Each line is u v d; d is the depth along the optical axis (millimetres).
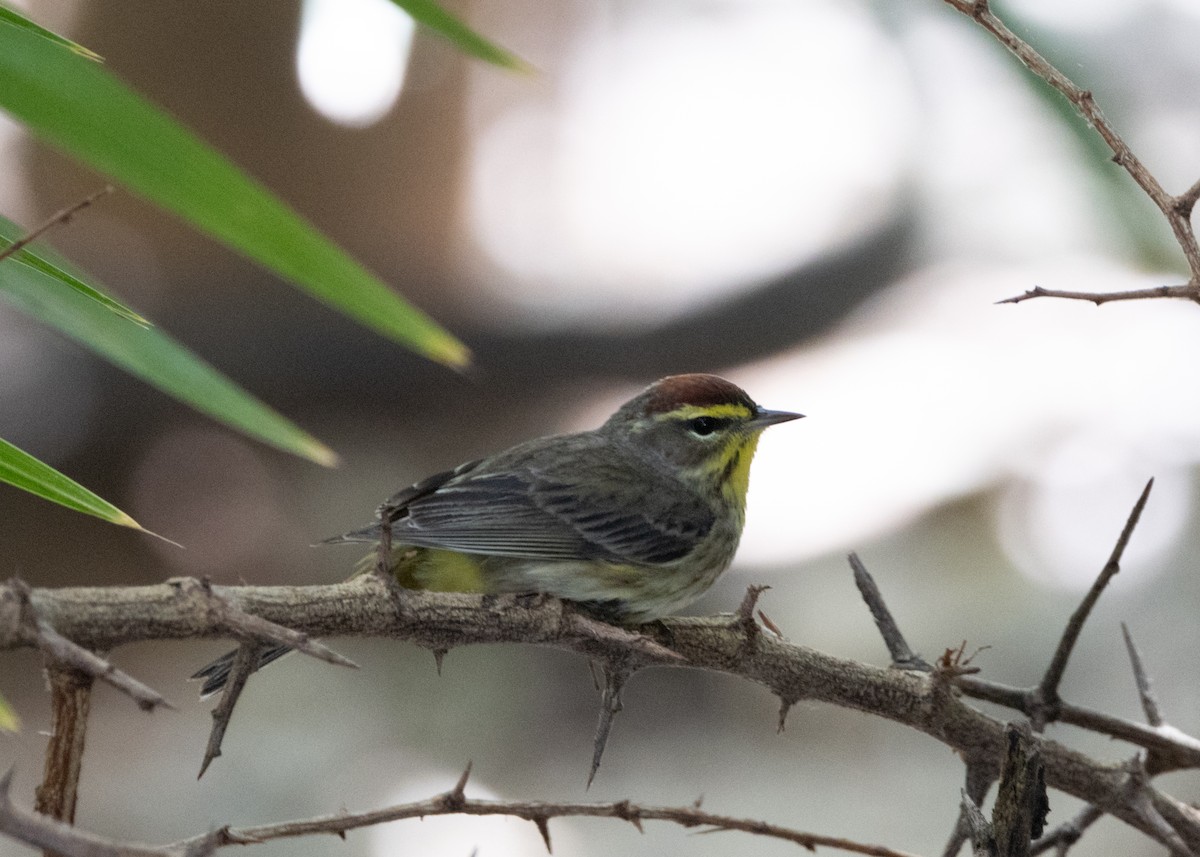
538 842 12938
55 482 4027
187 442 19641
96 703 15461
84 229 20328
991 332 19188
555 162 24172
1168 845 5293
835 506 17031
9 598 3158
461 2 23312
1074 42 7816
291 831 4281
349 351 20391
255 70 21094
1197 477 16078
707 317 21438
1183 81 16016
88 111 3383
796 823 13086
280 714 15117
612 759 14539
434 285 22406
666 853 12727
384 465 20062
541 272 22859
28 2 20422
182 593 3568
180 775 13938
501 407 20969
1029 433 17156
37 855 8773
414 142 22234
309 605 4238
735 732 14883
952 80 19266
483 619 4539
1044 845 5477
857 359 19766
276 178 21828
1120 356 18031
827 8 24875
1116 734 5551
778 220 23047
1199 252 4355
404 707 15242
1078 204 17031
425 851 12758
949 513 16469
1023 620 14883
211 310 20234
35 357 19250
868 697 5379
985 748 5445
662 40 25641
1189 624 14406
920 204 21453
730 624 5328
